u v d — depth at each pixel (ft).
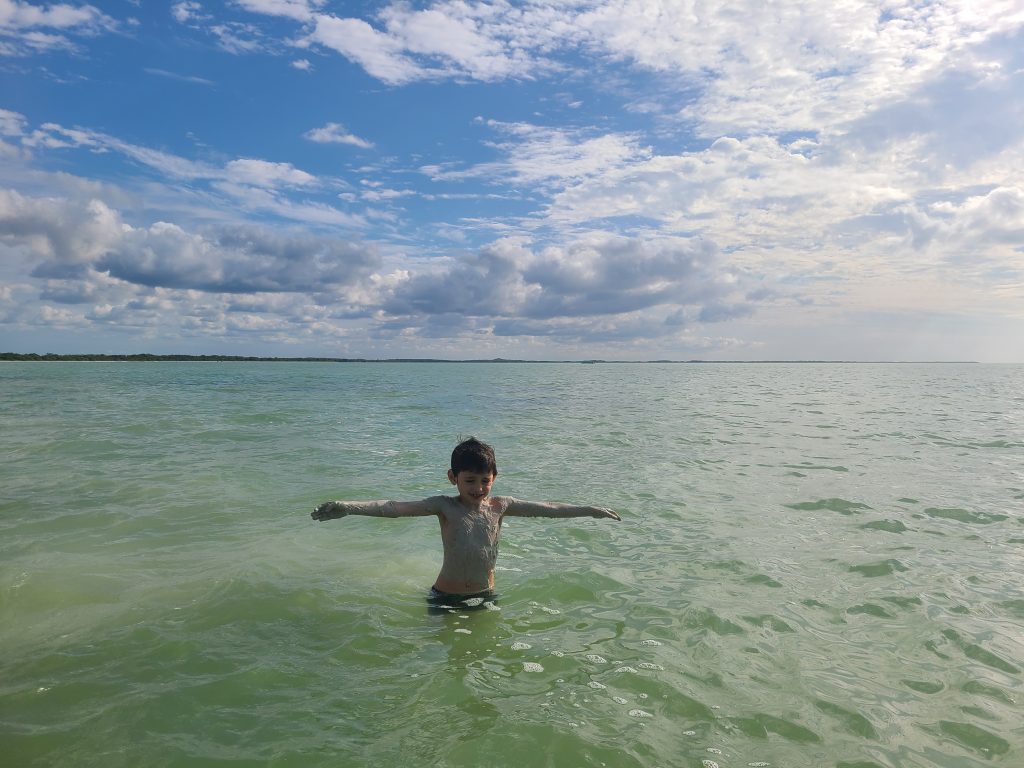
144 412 67.36
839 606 15.56
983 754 9.62
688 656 12.90
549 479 31.50
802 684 11.75
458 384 155.74
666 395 110.73
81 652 12.96
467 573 16.14
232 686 11.58
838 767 9.27
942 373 307.99
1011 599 15.97
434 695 11.28
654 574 18.02
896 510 25.34
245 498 27.25
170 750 9.55
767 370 396.78
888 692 11.48
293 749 9.60
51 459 36.83
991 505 26.13
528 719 10.50
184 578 17.43
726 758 9.46
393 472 33.37
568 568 18.54
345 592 16.58
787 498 27.43
